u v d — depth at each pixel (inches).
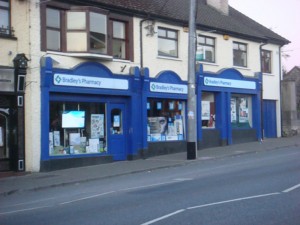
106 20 756.0
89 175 631.2
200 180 512.7
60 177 618.2
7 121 660.1
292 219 301.1
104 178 618.8
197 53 903.7
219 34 1008.2
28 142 665.0
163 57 877.2
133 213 345.1
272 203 352.8
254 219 304.2
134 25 828.0
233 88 1032.2
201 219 310.2
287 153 802.8
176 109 919.0
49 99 694.5
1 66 636.1
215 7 1139.3
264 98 1158.3
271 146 954.7
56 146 715.4
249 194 396.5
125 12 806.5
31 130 668.1
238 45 1075.3
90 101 761.0
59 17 724.0
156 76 858.8
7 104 657.6
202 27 959.0
